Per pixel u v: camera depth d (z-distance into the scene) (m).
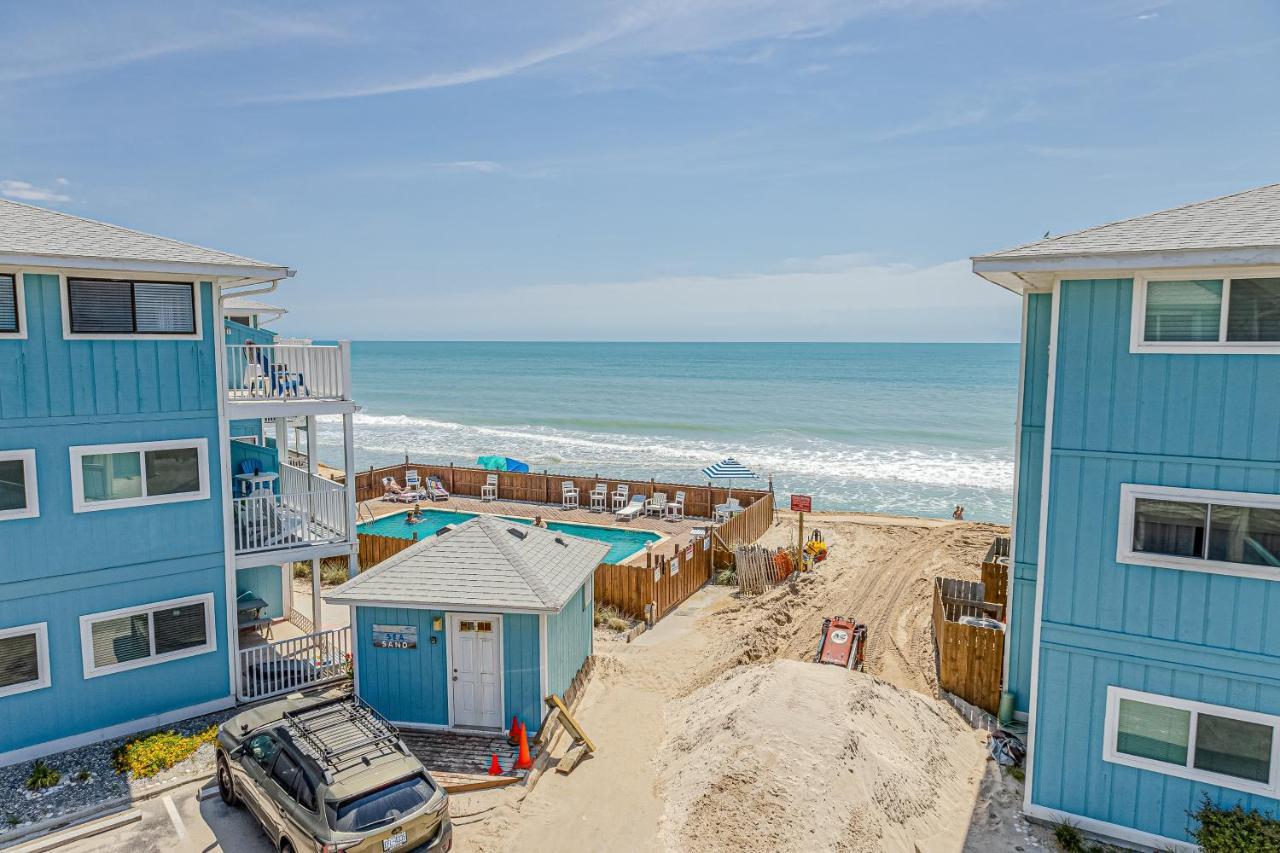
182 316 14.50
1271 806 10.46
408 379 141.38
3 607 12.98
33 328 13.02
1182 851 11.02
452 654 14.46
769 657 18.56
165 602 14.55
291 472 18.86
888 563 26.73
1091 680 11.54
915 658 18.34
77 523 13.62
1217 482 10.54
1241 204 11.37
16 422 12.96
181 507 14.70
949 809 12.30
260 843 11.15
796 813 11.16
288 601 20.17
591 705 15.99
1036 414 14.56
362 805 9.61
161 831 11.41
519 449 61.28
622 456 57.25
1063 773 11.83
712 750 13.00
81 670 13.76
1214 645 10.71
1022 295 14.54
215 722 14.77
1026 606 14.93
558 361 195.62
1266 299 10.06
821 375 139.75
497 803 12.31
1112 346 11.00
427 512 34.41
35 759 13.30
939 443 62.31
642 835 11.63
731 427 73.00
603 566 21.62
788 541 29.69
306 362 17.03
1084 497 11.37
